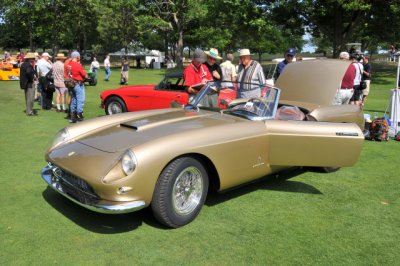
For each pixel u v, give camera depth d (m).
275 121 4.56
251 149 4.33
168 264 3.27
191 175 3.94
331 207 4.56
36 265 3.20
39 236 3.66
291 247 3.61
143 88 9.16
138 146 3.59
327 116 5.52
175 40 41.41
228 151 4.09
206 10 32.12
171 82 8.76
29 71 9.74
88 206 3.53
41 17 38.84
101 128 4.52
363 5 22.78
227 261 3.34
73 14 40.88
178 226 3.89
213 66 7.57
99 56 64.06
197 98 5.32
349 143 4.36
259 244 3.64
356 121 6.10
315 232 3.92
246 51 6.46
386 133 8.07
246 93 4.97
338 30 25.98
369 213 4.41
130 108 9.33
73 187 3.77
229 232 3.86
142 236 3.72
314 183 5.38
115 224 3.95
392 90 8.62
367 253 3.55
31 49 43.09
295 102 6.03
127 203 3.47
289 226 4.03
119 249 3.48
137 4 35.97
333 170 5.91
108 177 3.43
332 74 5.93
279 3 24.59
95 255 3.37
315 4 24.56
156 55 48.44
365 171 5.97
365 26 27.58
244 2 24.61
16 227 3.82
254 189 5.09
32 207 4.29
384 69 38.88
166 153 3.61
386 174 5.83
